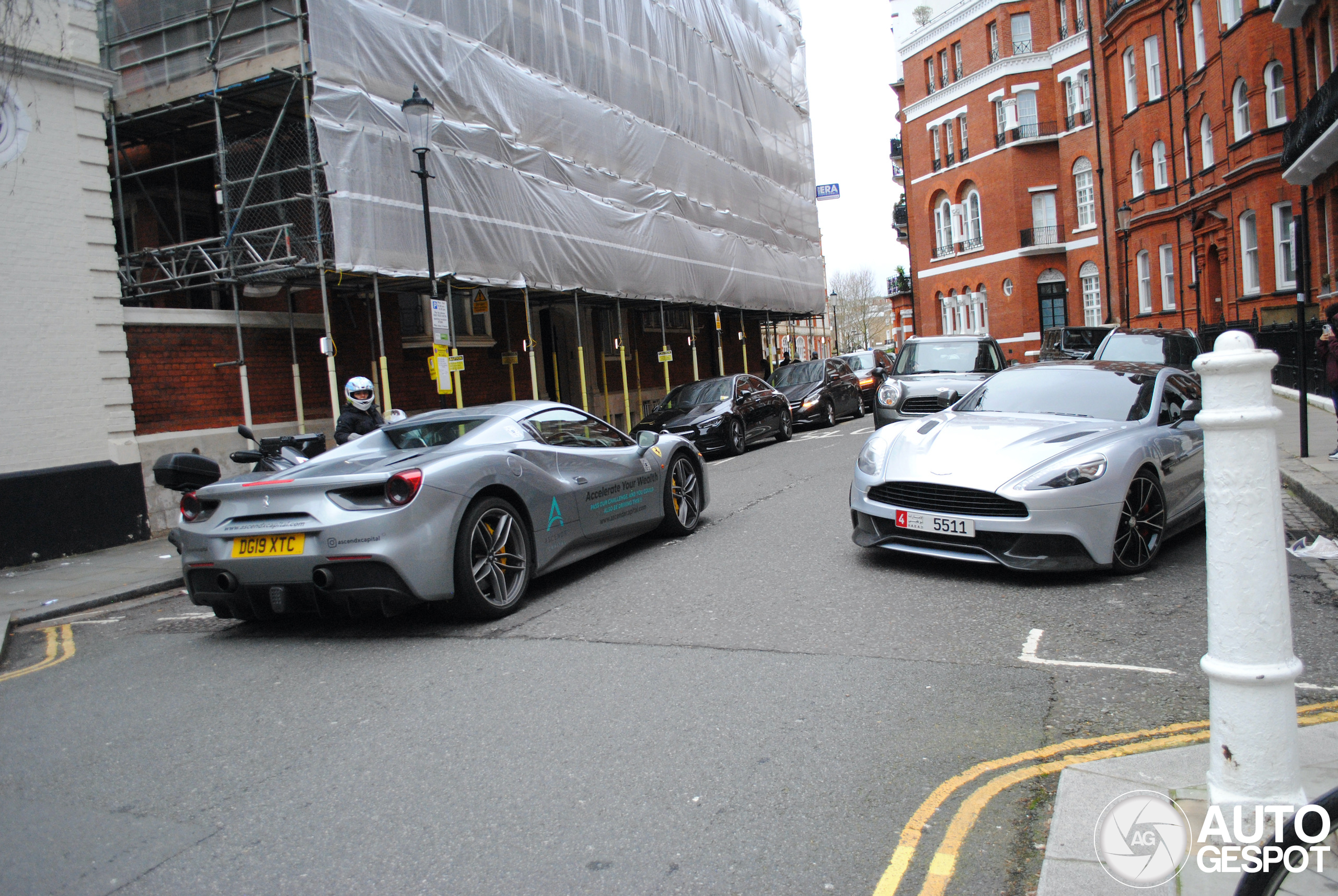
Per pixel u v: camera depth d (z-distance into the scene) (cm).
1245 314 2294
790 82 2978
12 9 916
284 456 768
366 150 1204
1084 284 4009
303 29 1161
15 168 948
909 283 6091
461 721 388
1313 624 449
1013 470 553
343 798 322
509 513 570
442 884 261
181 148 1437
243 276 1188
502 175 1474
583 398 1708
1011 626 470
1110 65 3338
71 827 313
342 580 505
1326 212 1928
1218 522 249
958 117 4438
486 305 1573
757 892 247
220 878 273
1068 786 281
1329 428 1134
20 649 614
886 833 274
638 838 280
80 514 978
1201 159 2602
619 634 500
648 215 1961
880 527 605
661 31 2150
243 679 475
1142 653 418
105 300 1021
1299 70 1998
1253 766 244
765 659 440
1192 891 222
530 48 1625
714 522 842
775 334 3266
